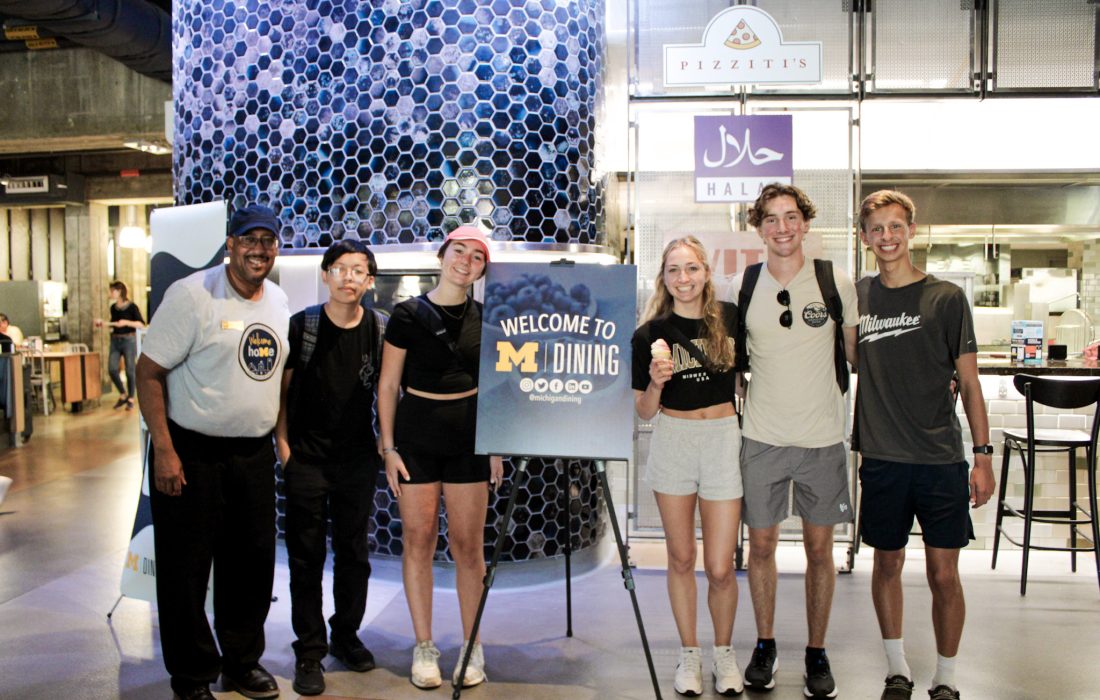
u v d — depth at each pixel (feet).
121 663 10.21
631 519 15.34
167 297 8.63
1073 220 23.13
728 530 9.12
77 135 30.53
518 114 13.24
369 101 13.43
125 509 18.24
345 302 9.39
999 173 21.85
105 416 34.58
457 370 9.34
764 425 9.14
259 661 10.29
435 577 13.08
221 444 8.91
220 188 14.69
